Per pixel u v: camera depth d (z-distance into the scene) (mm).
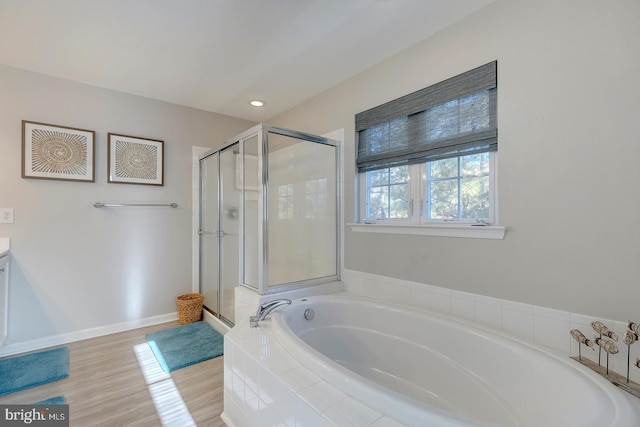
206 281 3211
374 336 2014
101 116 2754
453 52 1859
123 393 1858
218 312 2949
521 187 1570
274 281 2393
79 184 2650
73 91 2625
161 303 3090
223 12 1757
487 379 1507
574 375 1169
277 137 2467
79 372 2094
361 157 2471
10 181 2363
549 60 1472
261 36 1993
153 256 3037
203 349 2449
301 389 1144
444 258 1911
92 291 2717
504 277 1639
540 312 1506
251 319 1806
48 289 2518
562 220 1437
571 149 1404
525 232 1559
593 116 1343
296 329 1937
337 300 2178
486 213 1759
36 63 2332
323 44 2086
